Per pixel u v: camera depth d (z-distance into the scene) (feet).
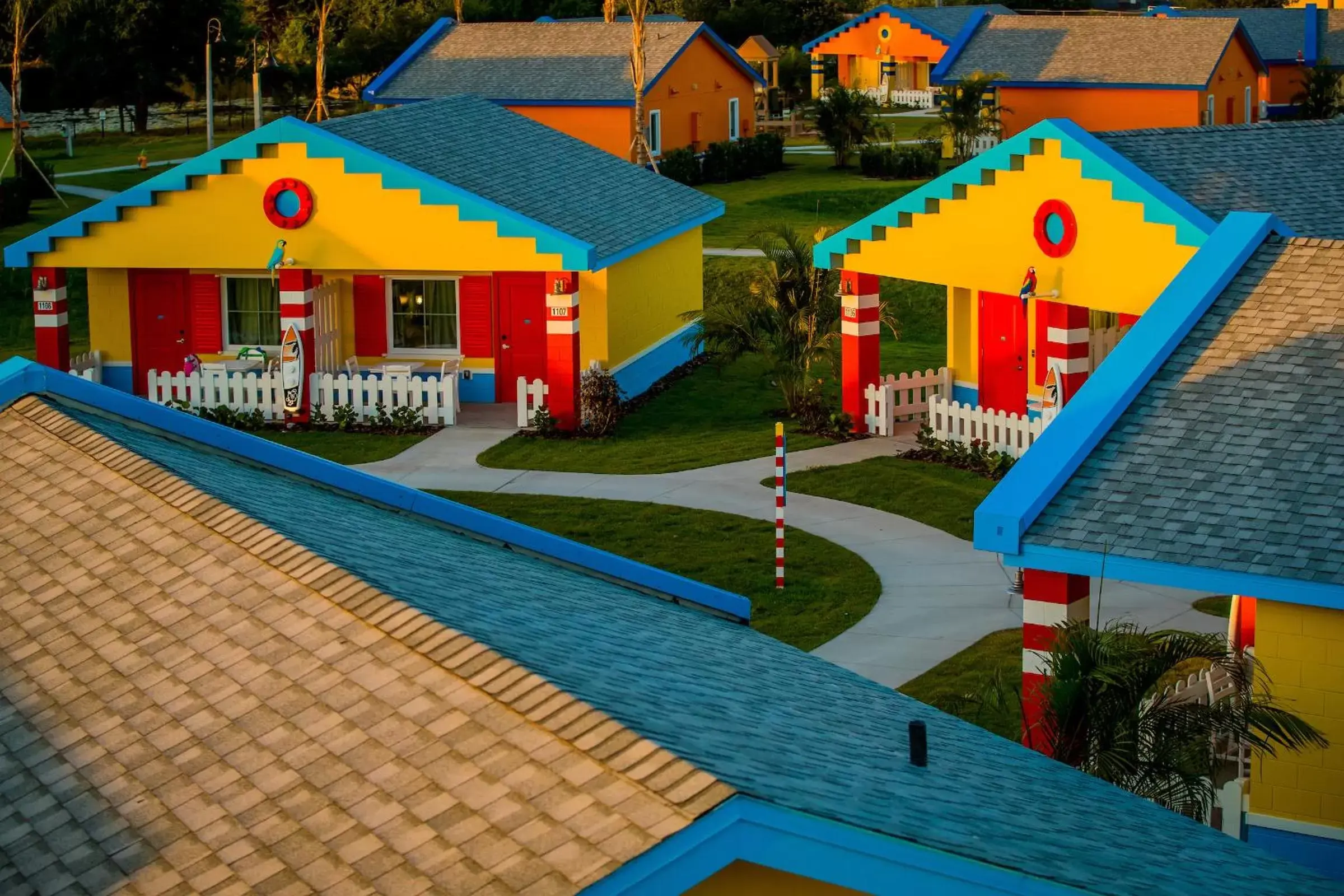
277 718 27.02
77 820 25.80
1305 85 236.43
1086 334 85.71
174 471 38.19
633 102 195.72
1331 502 48.37
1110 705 43.70
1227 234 60.23
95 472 38.63
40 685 30.17
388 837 23.27
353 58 269.64
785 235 105.91
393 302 110.32
